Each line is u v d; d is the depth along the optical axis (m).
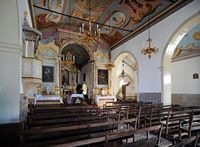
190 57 11.90
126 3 8.92
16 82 4.25
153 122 4.90
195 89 11.52
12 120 4.12
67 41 13.05
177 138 3.74
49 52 12.37
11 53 4.25
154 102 9.21
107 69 14.63
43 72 11.98
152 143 2.30
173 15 8.05
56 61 12.49
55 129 2.70
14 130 3.53
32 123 3.56
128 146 2.11
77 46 15.37
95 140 2.20
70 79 18.67
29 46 6.77
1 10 4.18
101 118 4.41
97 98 12.51
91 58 14.09
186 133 4.02
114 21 11.09
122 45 13.12
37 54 11.88
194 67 11.60
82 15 10.73
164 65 8.70
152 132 5.03
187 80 12.13
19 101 4.29
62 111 5.50
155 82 9.23
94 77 13.97
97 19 11.19
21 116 5.07
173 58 13.16
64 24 12.74
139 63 10.77
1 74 4.12
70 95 12.55
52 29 12.66
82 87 16.33
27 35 6.22
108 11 10.05
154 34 9.41
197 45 10.30
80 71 19.14
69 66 18.75
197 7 6.79
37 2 8.81
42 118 4.28
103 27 12.38
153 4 8.21
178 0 7.42
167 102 8.66
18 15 4.30
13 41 4.28
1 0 4.19
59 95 11.58
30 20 9.27
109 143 3.11
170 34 8.25
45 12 10.16
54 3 9.11
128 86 19.20
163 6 8.16
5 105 4.10
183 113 4.87
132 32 11.43
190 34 9.10
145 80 10.07
